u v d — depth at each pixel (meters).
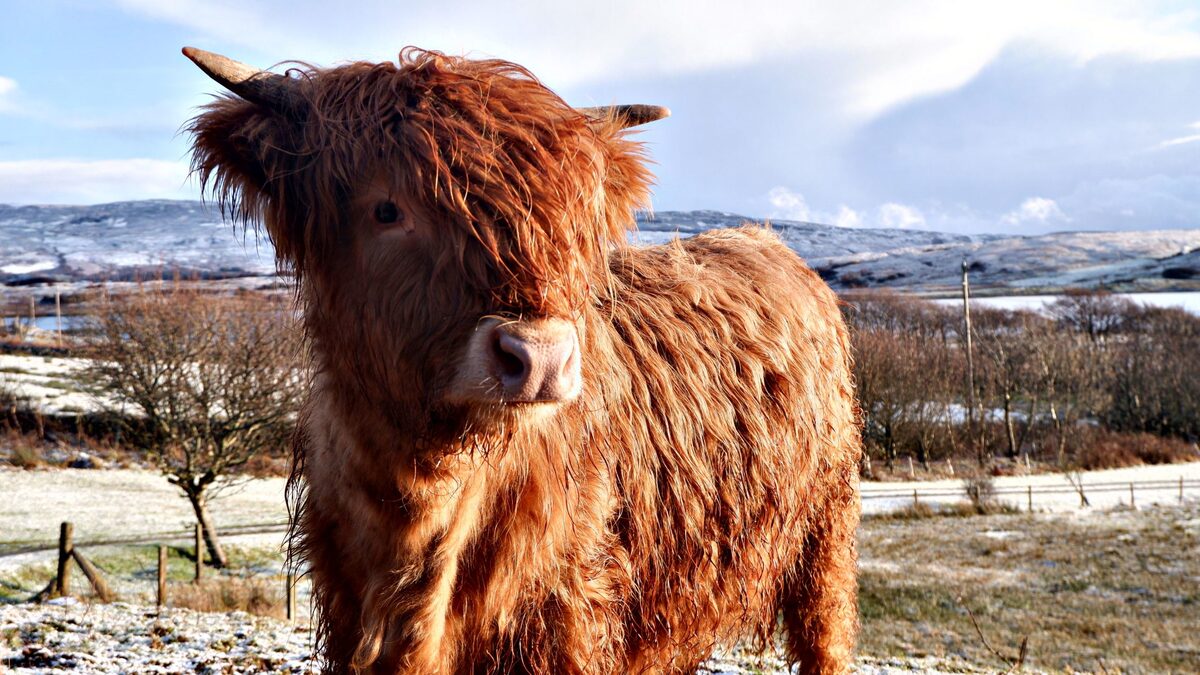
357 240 2.59
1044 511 35.03
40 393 42.12
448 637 2.86
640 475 3.41
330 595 3.05
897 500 37.66
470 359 2.37
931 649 15.87
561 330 2.38
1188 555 25.88
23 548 22.78
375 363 2.58
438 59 2.68
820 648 4.80
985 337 60.56
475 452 2.69
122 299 24.11
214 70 2.63
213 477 23.41
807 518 4.64
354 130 2.56
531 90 2.68
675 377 3.75
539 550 2.91
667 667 3.82
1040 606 20.38
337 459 2.86
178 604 14.91
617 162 2.97
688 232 5.03
